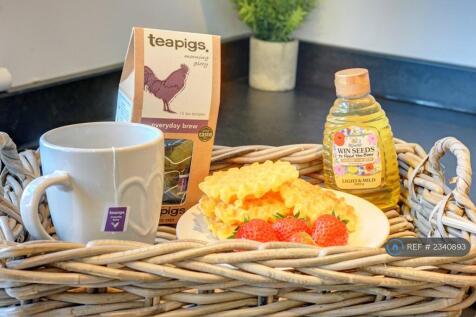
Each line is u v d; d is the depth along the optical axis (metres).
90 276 0.49
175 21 1.40
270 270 0.51
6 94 1.04
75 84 1.17
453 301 0.54
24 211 0.53
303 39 1.62
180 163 0.72
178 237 0.67
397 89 1.50
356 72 0.76
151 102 0.69
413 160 0.77
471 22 1.38
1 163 0.80
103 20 1.22
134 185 0.57
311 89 1.60
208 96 0.71
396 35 1.48
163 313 0.52
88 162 0.54
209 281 0.51
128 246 0.51
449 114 1.41
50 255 0.49
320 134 1.27
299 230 0.62
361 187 0.76
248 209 0.66
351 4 1.52
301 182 0.72
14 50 1.06
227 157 0.80
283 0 1.50
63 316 0.51
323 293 0.53
